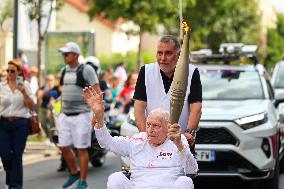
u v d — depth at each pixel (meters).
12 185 19.23
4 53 49.22
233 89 21.42
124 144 12.42
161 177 12.25
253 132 18.77
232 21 60.88
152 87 13.73
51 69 40.12
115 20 43.47
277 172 19.64
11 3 52.16
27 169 25.36
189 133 13.23
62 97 20.36
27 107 19.22
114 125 28.27
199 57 23.06
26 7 39.09
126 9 41.94
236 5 53.12
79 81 20.19
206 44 56.44
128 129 18.95
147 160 12.33
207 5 46.66
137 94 13.82
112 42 106.75
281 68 30.08
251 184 21.38
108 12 43.16
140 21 41.66
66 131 20.34
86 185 20.11
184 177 11.96
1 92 19.03
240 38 61.66
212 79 21.81
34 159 28.23
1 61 49.09
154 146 12.35
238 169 18.75
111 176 12.23
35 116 19.28
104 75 29.09
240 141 18.67
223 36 58.81
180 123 13.70
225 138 18.73
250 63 23.06
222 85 21.56
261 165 18.80
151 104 13.73
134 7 41.75
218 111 19.11
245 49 22.80
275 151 19.25
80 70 20.22
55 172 24.61
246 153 18.70
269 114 19.50
